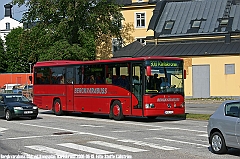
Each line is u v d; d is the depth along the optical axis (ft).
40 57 166.50
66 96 88.89
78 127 63.98
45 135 53.83
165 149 41.50
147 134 54.19
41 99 96.63
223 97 142.72
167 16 174.19
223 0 170.50
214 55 144.05
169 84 71.97
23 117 85.97
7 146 44.34
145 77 69.92
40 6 169.78
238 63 140.26
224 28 154.51
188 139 48.96
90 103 81.92
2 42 293.02
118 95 75.31
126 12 199.82
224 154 38.24
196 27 160.97
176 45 158.71
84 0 165.78
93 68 81.46
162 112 70.64
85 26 174.40
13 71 279.49
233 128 36.50
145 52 157.89
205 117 76.54
